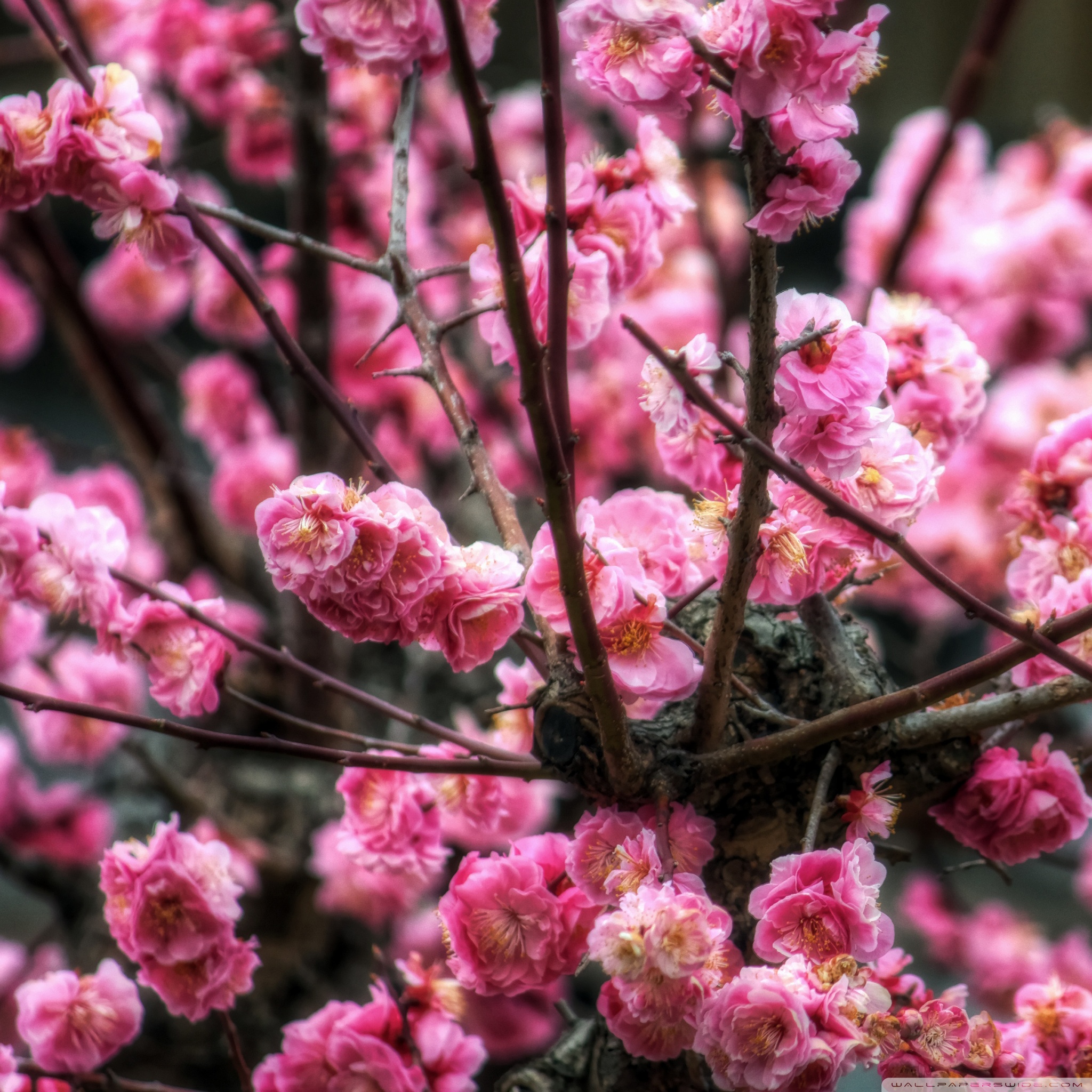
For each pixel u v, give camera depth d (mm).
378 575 1337
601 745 1374
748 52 1312
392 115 1884
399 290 1429
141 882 1405
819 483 1359
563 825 1589
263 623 1913
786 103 1318
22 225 1789
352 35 1427
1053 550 1404
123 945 1419
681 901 1326
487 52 1441
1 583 1405
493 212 1312
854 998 1318
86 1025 1426
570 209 1417
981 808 1394
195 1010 1417
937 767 1396
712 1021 1323
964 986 1380
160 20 1773
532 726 1411
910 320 1413
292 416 1734
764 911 1336
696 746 1380
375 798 1435
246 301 1866
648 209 1419
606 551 1360
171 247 1410
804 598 1375
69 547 1402
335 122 1795
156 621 1414
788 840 1398
